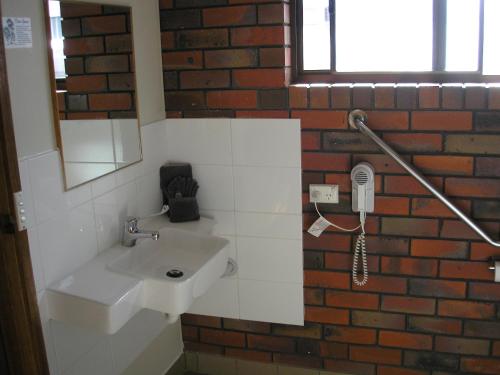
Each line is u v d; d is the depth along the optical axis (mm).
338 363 2662
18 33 1743
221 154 2541
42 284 1903
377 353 2592
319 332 2645
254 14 2361
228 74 2449
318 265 2547
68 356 2059
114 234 2268
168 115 2578
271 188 2510
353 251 2482
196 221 2518
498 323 2412
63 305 1913
